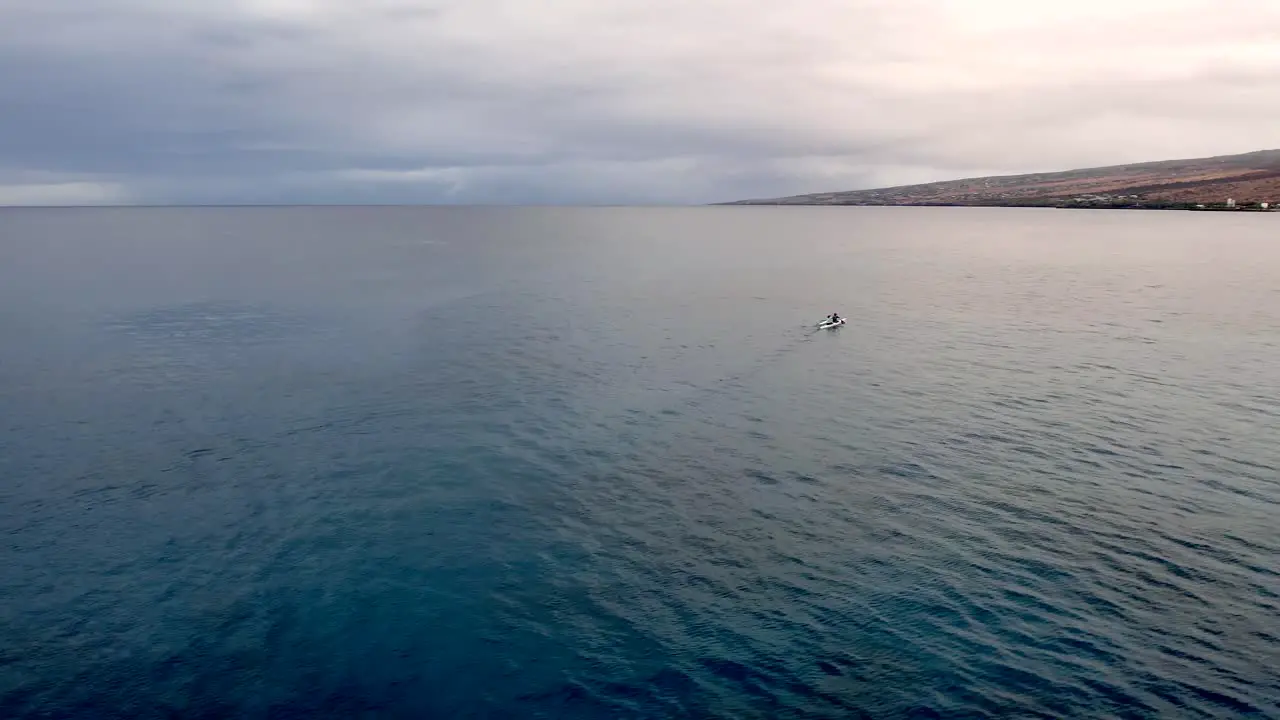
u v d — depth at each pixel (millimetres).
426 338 79625
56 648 30531
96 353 73125
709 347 76250
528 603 32938
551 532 38594
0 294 108375
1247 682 27531
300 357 71438
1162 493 41281
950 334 81562
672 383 63156
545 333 82562
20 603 33344
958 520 38906
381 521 39906
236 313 93625
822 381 63500
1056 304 99688
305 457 47906
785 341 79000
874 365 68562
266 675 28984
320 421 54094
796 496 41938
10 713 27172
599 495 42469
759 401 58188
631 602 32906
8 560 36562
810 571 34812
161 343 77250
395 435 51375
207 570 35688
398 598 33438
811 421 53500
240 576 35188
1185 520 38375
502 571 35281
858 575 34406
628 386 62250
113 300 102875
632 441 50125
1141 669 28250
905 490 42375
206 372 66375
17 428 53000
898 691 27547
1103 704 26719
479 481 44344
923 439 49656
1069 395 58094
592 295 110812
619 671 28938
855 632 30641
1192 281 119188
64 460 47625
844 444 49125
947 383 62156
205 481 44688
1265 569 34062
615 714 26922
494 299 105812
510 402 58031
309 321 88750
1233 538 36656
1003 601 32250
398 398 58969
